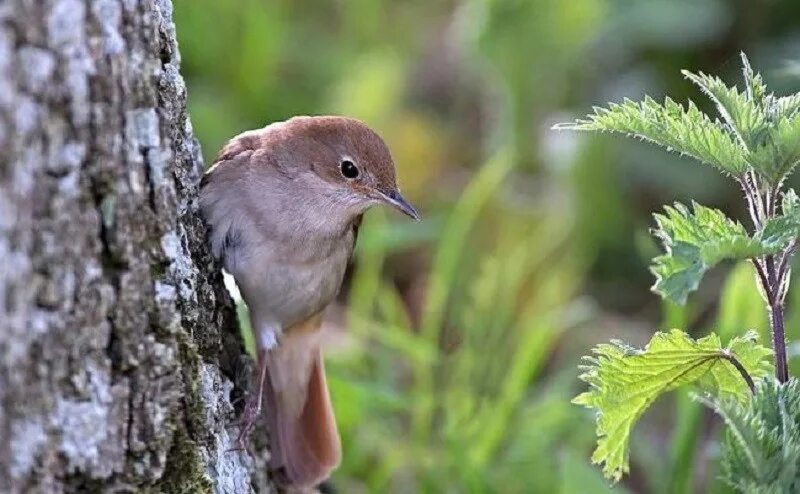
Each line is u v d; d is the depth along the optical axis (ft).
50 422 16.33
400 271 40.83
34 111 15.70
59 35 16.01
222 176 23.94
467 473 29.81
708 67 41.70
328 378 29.94
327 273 25.46
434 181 43.86
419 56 48.83
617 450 20.53
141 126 17.87
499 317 36.24
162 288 18.10
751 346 19.69
